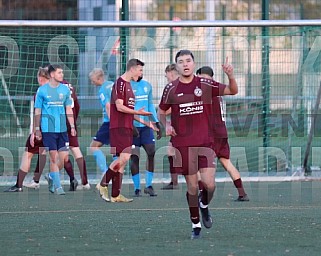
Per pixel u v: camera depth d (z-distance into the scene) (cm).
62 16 4566
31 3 4559
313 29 4209
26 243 2169
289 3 4597
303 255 1961
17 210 2966
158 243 2156
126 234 2333
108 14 4497
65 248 2081
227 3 5072
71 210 2959
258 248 2066
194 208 2238
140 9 4722
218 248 2067
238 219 2664
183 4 4969
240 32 4431
